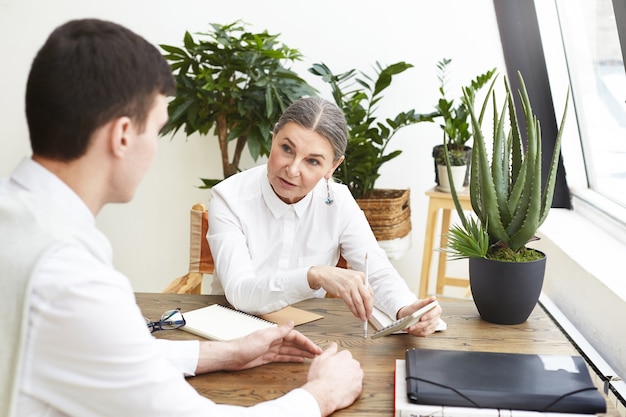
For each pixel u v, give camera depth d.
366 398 1.27
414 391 1.20
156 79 0.99
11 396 0.90
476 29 3.07
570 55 2.75
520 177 1.62
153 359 0.97
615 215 2.43
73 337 0.90
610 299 1.84
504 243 1.67
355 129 2.79
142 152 1.00
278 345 1.43
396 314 1.64
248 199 1.93
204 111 2.86
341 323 1.64
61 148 0.95
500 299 1.61
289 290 1.59
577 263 2.10
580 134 2.79
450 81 3.14
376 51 3.16
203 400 1.05
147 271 3.49
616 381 1.75
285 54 2.90
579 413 1.18
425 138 3.20
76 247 0.93
